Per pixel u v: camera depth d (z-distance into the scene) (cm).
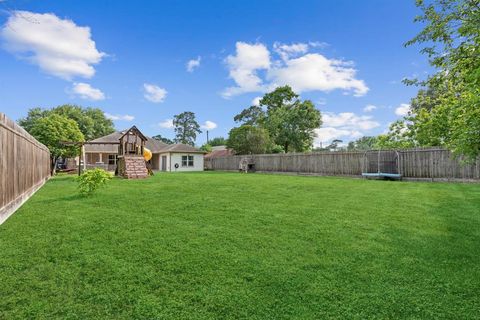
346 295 226
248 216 492
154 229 411
